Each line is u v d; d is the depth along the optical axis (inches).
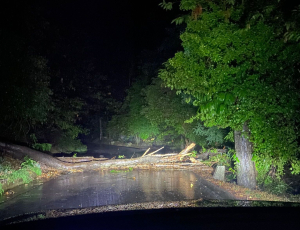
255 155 350.0
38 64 624.1
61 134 909.2
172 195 350.3
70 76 978.1
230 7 328.5
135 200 328.5
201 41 334.3
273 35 315.0
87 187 410.3
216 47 330.6
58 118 856.3
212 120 379.2
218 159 558.9
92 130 1384.1
